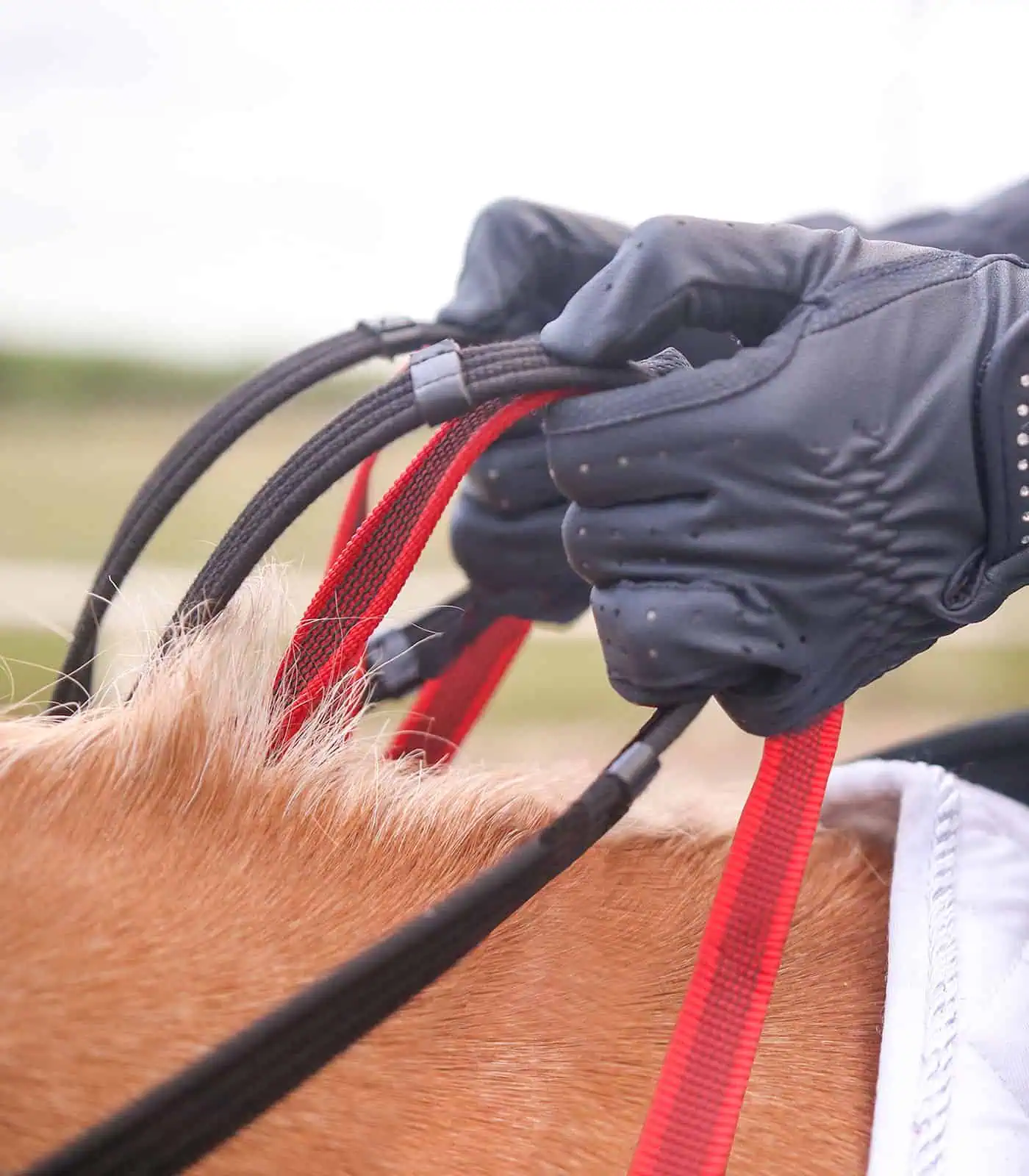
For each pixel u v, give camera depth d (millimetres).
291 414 2963
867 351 387
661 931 423
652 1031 398
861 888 470
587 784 456
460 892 317
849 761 574
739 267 391
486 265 558
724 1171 350
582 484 384
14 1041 315
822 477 378
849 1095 410
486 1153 358
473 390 367
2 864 334
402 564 383
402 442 2084
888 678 2441
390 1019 361
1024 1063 385
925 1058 387
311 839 379
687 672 375
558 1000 390
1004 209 764
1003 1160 366
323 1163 340
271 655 411
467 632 610
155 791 365
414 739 584
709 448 374
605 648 395
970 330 401
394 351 509
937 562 397
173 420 3930
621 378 387
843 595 388
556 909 407
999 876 432
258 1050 285
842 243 407
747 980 370
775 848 384
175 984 338
